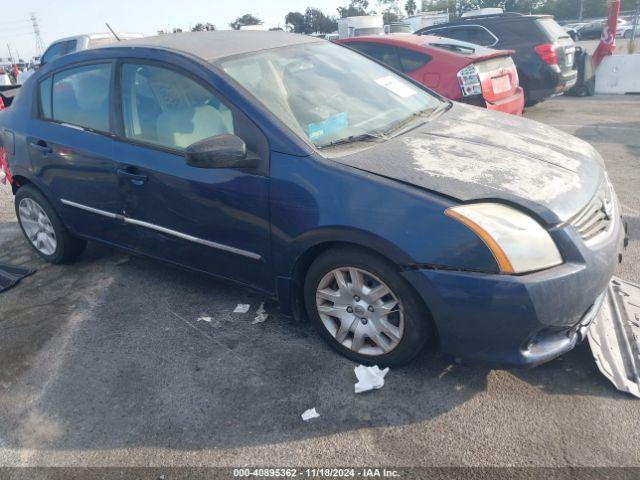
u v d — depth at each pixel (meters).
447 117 3.51
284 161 2.81
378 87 3.68
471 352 2.55
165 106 3.30
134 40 3.79
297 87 3.28
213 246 3.21
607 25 11.32
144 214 3.48
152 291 3.88
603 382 2.70
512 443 2.40
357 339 2.88
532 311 2.37
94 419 2.71
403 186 2.56
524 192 2.54
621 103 10.29
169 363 3.08
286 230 2.85
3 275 4.26
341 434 2.50
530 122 3.58
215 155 2.76
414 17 26.48
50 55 11.23
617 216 2.88
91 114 3.71
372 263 2.65
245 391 2.81
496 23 9.48
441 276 2.45
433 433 2.48
